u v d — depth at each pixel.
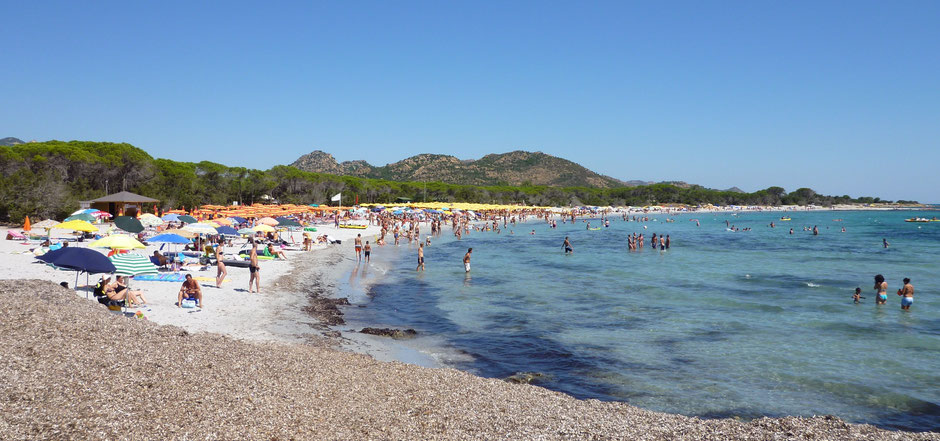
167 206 67.31
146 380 9.58
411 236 52.44
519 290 26.97
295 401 9.69
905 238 73.06
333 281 27.38
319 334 16.61
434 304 23.02
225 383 10.05
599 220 118.44
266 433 8.23
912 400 12.55
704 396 12.69
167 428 7.91
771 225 96.94
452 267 35.72
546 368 14.66
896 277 33.59
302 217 69.94
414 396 10.84
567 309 22.45
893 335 18.47
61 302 13.76
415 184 144.25
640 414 10.73
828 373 14.41
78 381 9.09
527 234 72.94
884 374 14.36
